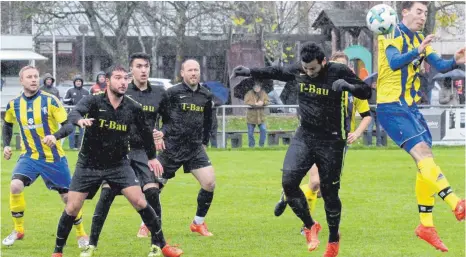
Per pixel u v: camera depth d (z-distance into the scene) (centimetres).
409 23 1062
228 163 2406
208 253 1155
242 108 3266
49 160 1241
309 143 1034
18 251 1184
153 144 1081
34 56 3875
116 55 4791
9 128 1266
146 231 1298
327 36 4141
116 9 4725
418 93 1080
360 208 1569
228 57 4097
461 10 4534
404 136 1060
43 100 1233
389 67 1056
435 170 1036
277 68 1044
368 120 1255
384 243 1224
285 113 3300
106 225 1409
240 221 1442
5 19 4731
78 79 2733
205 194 1302
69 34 5625
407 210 1542
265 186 1903
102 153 1043
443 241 1241
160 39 5291
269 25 4816
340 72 1003
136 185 1063
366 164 2361
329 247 1060
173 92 1288
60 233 1066
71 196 1057
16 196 1243
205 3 4644
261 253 1152
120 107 1035
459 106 2900
